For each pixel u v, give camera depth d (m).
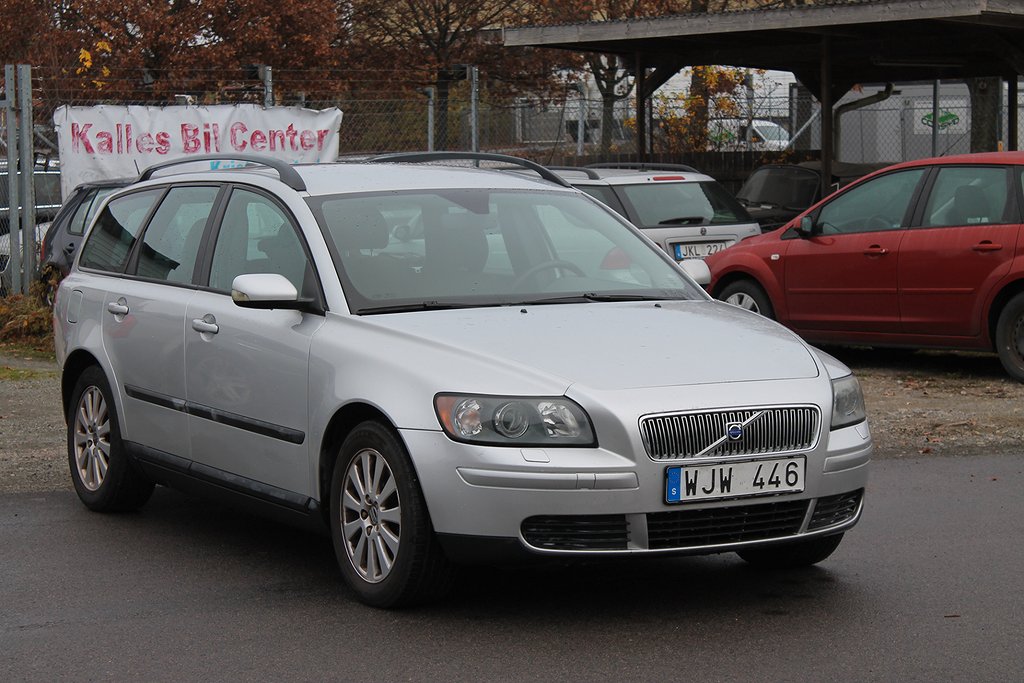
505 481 5.26
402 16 42.44
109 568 6.62
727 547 5.47
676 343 5.86
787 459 5.51
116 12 34.56
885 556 6.76
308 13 39.06
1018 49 19.61
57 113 16.88
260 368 6.38
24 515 7.79
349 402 5.79
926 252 12.55
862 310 13.18
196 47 37.12
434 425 5.43
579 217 7.28
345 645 5.37
